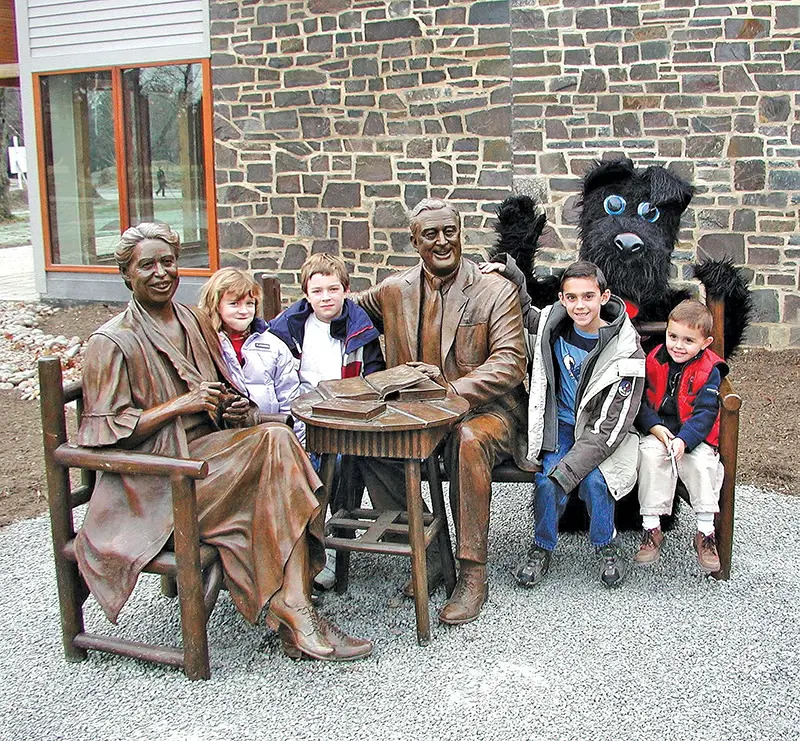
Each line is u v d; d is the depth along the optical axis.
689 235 8.23
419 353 3.76
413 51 8.75
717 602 3.61
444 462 3.67
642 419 3.77
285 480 3.08
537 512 3.68
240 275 3.74
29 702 3.01
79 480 5.42
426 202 3.64
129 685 3.10
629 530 4.25
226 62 9.48
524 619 3.47
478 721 2.84
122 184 10.43
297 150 9.37
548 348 3.71
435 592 3.72
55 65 10.40
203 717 2.90
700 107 8.05
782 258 8.06
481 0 8.45
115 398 3.10
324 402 3.33
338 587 3.72
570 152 8.41
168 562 3.03
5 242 19.44
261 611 3.43
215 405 3.10
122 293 10.69
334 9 8.95
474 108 8.65
